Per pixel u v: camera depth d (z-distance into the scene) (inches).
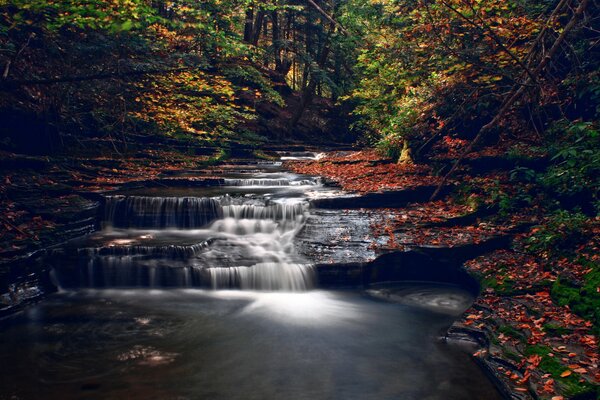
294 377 214.5
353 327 276.5
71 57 459.8
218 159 697.0
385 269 349.1
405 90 600.4
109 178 478.3
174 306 304.0
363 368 224.1
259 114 1046.4
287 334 265.3
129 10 285.4
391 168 545.6
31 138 452.8
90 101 538.3
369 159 636.7
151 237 381.4
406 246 350.9
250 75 855.7
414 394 198.7
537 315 234.8
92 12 264.5
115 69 480.1
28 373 212.5
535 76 369.7
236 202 427.8
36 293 302.7
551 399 169.0
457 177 462.6
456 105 513.3
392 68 520.7
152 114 592.1
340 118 1259.2
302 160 749.3
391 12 539.2
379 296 330.0
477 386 203.9
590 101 411.5
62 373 213.3
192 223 418.3
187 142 704.4
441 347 244.8
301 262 341.4
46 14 302.4
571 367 182.9
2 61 413.1
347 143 1181.1
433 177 487.2
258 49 831.1
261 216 415.5
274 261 344.2
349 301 320.2
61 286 326.0
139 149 613.9
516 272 293.7
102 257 330.0
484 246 346.0
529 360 196.7
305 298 324.2
